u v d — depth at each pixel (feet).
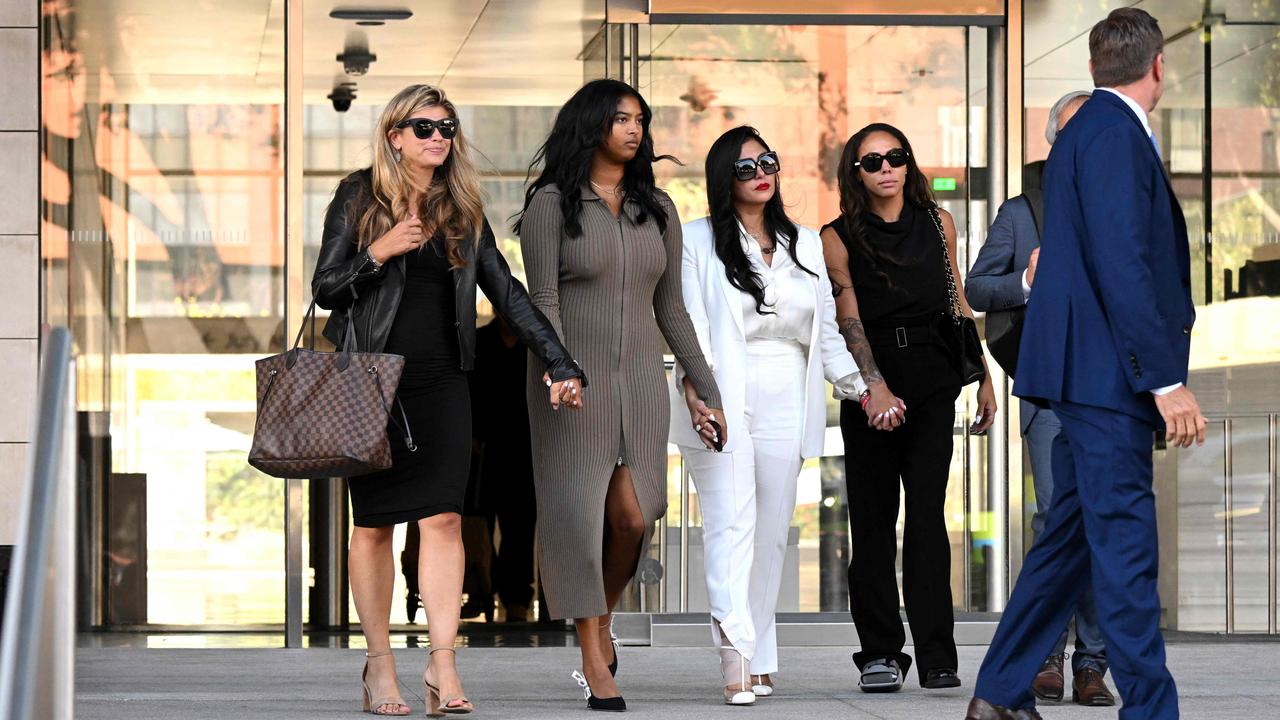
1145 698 25.61
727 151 33.94
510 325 31.55
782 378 34.24
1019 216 35.12
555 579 31.89
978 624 46.47
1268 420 48.83
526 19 50.72
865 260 35.78
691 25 47.91
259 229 49.21
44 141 47.78
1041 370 26.37
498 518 52.19
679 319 33.68
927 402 35.70
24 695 14.48
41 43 47.55
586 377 31.99
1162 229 25.80
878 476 36.01
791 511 34.60
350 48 50.72
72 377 16.85
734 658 33.22
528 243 32.12
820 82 47.91
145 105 48.65
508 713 31.71
